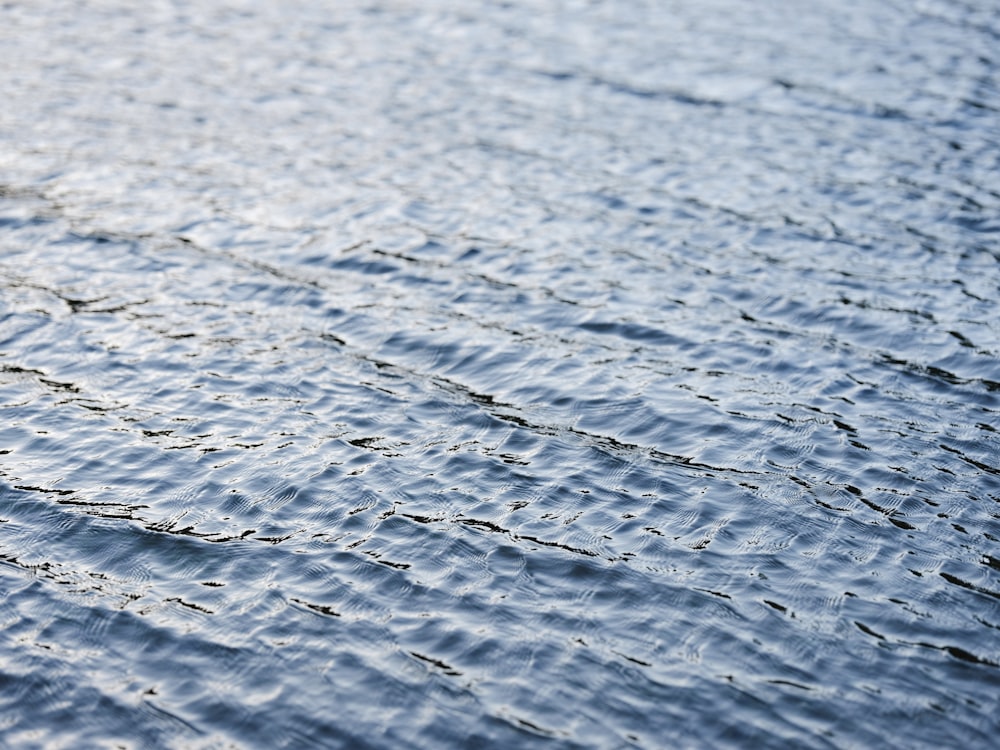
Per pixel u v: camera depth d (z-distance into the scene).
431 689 13.46
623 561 15.73
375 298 23.56
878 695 13.45
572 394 20.14
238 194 28.44
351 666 13.80
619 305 23.36
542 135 32.84
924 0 45.47
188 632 14.31
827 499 17.14
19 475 17.41
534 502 17.05
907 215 27.66
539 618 14.65
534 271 24.84
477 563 15.64
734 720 13.07
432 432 18.92
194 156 30.66
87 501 16.84
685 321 22.73
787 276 24.62
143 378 20.31
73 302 22.89
